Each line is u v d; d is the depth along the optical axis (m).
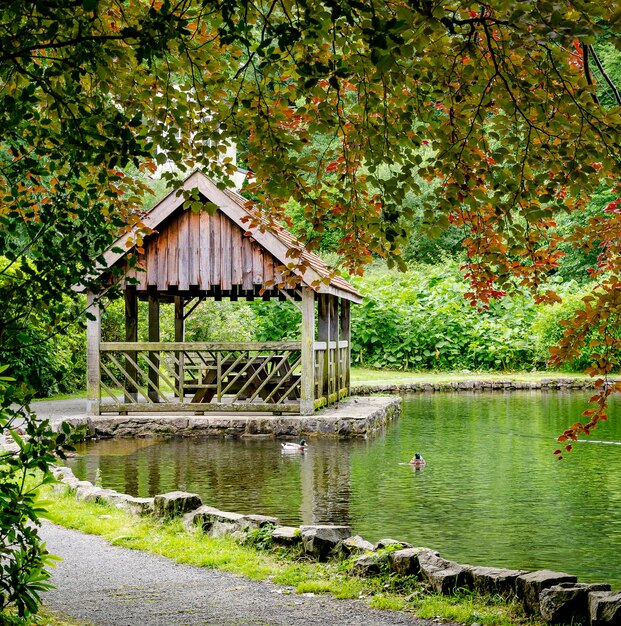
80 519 7.87
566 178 4.96
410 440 15.35
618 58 28.28
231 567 6.36
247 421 16.05
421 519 8.80
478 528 8.40
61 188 5.08
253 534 7.07
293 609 5.39
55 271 4.77
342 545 6.66
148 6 5.54
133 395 18.22
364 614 5.28
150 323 19.56
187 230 16.75
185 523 7.67
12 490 4.23
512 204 5.32
